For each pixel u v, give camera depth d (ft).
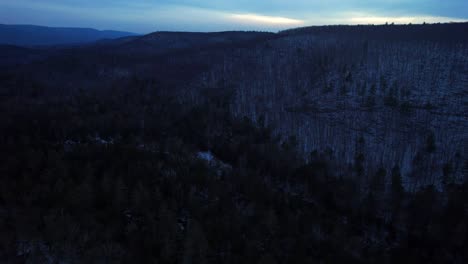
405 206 161.89
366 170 199.52
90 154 173.88
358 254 133.39
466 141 215.92
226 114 289.12
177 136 226.79
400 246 144.77
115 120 237.86
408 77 331.36
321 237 136.98
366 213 163.32
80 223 109.50
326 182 181.47
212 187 157.07
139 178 152.15
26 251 93.15
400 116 260.83
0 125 211.00
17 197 121.39
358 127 257.34
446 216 144.36
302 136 253.03
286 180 189.67
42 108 260.62
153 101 312.29
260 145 215.72
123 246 106.22
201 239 108.88
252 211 143.23
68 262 92.68
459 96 278.46
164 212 120.67
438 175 188.24
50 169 145.89
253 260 110.01
